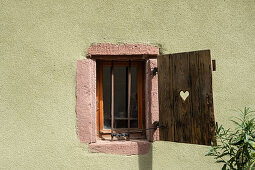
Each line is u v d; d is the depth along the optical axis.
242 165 2.44
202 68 2.54
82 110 2.87
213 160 2.92
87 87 2.89
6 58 2.87
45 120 2.85
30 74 2.87
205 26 3.01
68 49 2.90
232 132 2.95
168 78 2.71
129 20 2.95
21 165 2.80
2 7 2.89
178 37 2.98
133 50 2.94
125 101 3.12
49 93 2.87
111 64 3.10
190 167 2.91
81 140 2.85
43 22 2.90
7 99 2.85
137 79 3.13
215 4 3.03
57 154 2.83
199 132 2.54
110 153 2.86
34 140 2.82
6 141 2.81
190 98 2.59
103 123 3.09
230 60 3.02
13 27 2.88
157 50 2.95
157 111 2.92
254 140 2.34
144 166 2.88
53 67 2.88
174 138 2.65
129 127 3.07
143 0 2.97
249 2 3.07
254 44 3.04
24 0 2.90
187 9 3.00
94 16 2.93
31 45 2.88
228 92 3.00
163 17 2.98
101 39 2.93
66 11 2.92
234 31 3.03
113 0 2.95
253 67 3.03
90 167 2.84
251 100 3.00
